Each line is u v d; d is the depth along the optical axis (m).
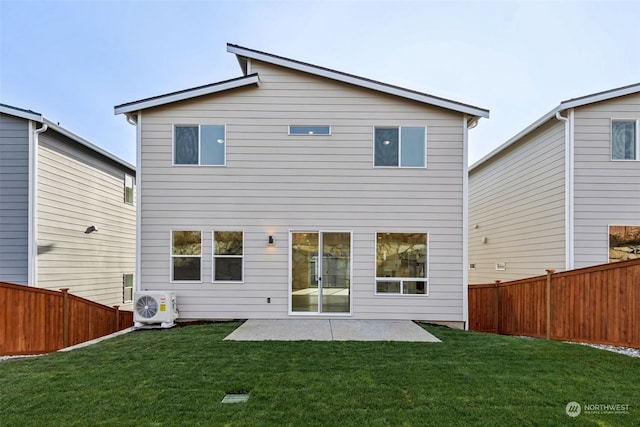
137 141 7.54
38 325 6.75
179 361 4.67
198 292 7.44
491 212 11.72
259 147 7.62
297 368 4.39
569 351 5.18
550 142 8.52
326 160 7.63
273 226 7.55
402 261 7.55
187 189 7.54
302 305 7.51
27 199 7.79
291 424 3.04
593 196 7.70
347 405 3.38
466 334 6.28
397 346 5.42
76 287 9.37
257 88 7.68
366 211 7.58
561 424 3.05
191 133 7.63
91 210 10.09
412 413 3.23
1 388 3.82
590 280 5.97
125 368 4.42
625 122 7.82
